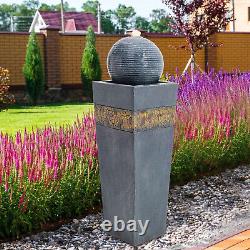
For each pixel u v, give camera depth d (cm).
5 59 1455
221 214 455
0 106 1324
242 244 370
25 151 423
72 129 502
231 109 629
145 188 382
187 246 384
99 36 1591
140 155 371
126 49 371
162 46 1689
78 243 399
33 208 415
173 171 532
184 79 827
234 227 419
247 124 612
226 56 1811
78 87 1561
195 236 404
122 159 379
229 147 592
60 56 1535
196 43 1312
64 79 1545
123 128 371
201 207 476
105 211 412
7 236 407
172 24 1334
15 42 1465
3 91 1284
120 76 374
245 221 433
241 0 2823
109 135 386
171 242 396
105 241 402
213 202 490
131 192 379
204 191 523
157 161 385
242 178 566
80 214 452
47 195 420
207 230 416
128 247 390
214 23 1286
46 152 426
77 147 471
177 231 418
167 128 386
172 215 457
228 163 604
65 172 440
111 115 380
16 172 407
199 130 562
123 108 367
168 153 393
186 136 543
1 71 1280
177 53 1714
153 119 373
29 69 1401
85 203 457
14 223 402
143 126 367
